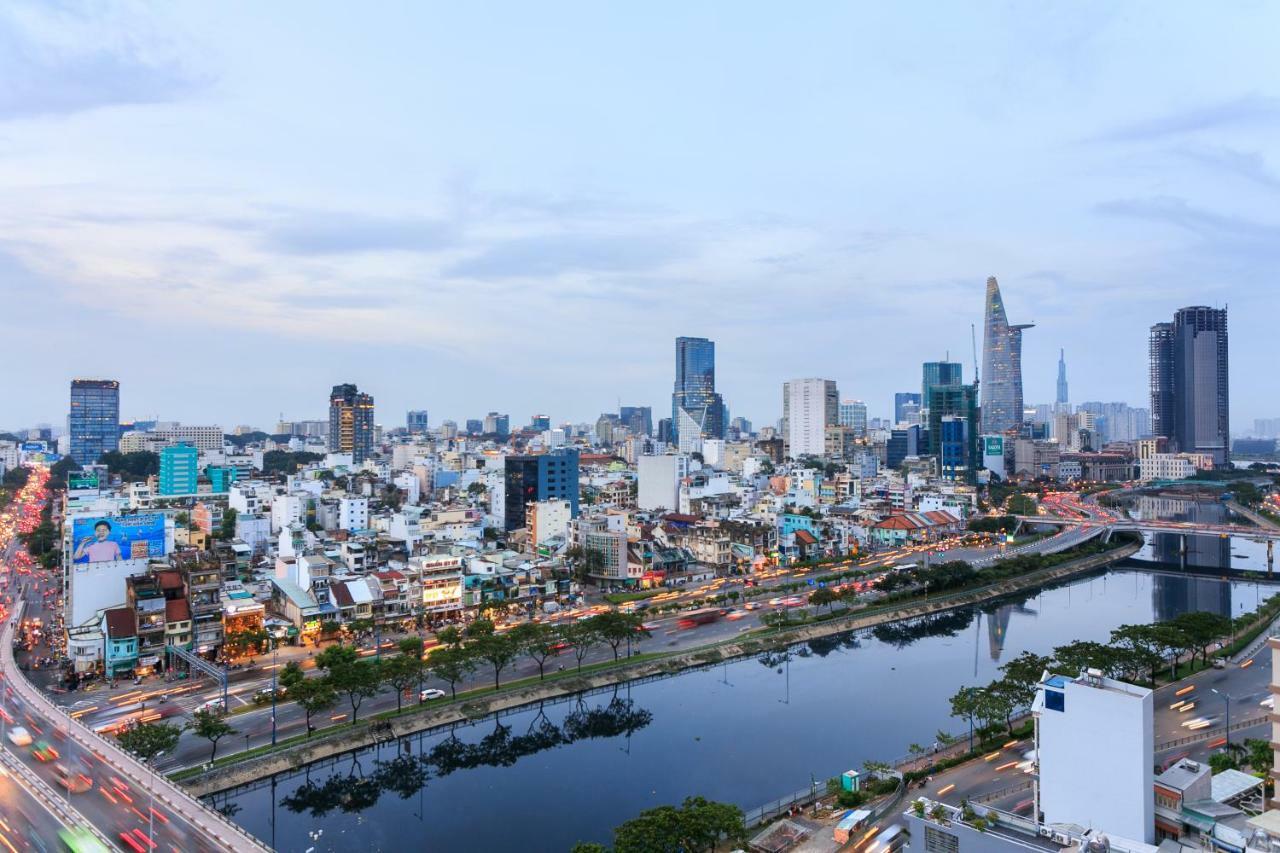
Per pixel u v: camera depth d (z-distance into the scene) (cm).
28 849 10019
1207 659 19738
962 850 8612
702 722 17575
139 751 13488
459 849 12412
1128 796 9044
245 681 18600
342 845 12506
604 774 15050
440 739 16488
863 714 17950
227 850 10156
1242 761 12850
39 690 17762
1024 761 14062
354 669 16212
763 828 12250
